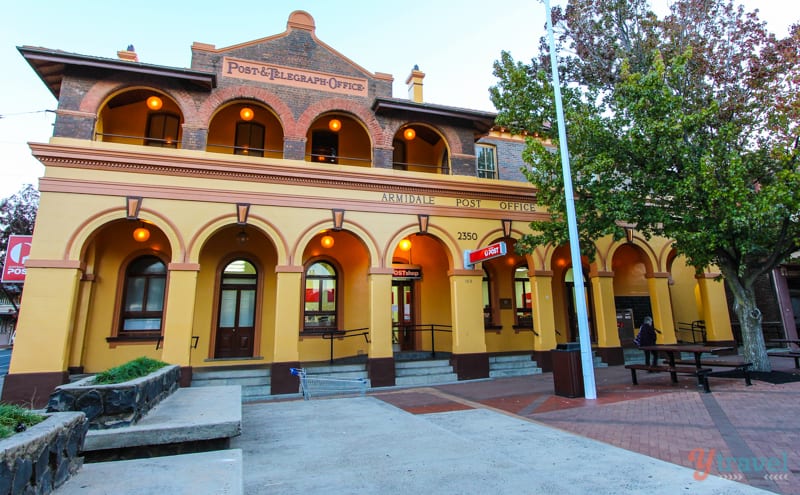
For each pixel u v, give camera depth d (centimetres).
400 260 1647
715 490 417
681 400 832
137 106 1372
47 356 995
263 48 1337
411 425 712
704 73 1145
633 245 1641
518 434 650
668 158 1024
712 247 993
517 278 1777
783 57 1055
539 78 1202
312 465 511
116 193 1114
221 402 701
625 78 1112
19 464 282
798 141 977
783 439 566
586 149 1135
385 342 1252
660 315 1598
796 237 1029
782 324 1916
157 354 1267
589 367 926
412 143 1670
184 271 1130
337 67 1401
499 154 1741
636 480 447
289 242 1227
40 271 1028
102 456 499
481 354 1348
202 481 363
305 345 1437
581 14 1325
